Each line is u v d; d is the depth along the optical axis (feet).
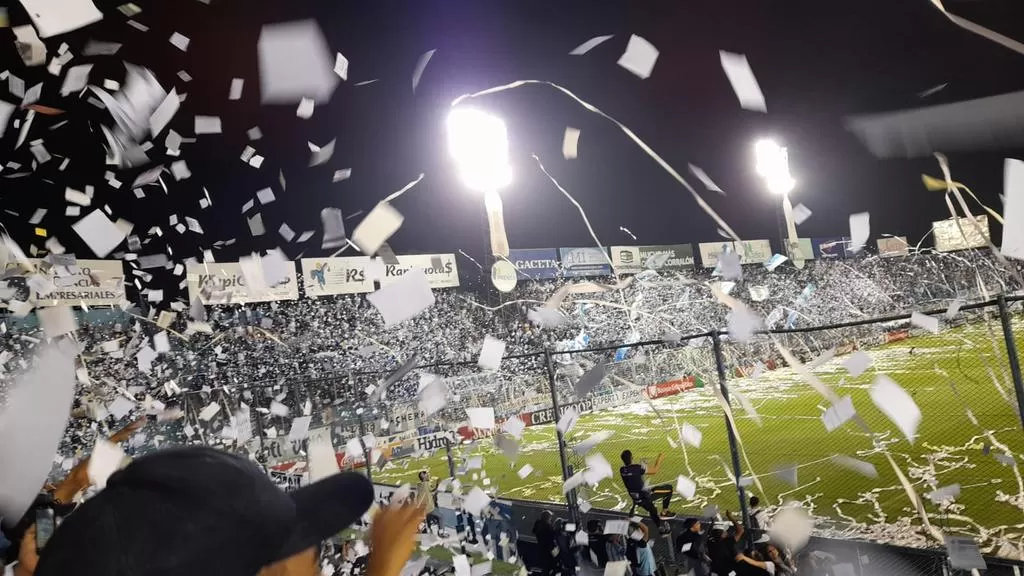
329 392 31.37
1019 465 20.36
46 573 2.05
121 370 25.96
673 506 22.90
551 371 18.86
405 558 3.22
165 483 2.26
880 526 17.31
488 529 19.13
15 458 2.81
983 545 14.99
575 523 17.89
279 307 48.60
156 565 2.05
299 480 19.77
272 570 2.38
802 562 14.75
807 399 40.81
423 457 35.55
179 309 26.20
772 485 23.32
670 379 54.29
